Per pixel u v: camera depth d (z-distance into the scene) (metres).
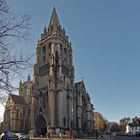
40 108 98.44
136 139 70.44
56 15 118.25
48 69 103.88
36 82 104.62
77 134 98.31
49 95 95.94
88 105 118.38
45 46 112.00
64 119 95.81
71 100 103.88
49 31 112.50
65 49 113.50
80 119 107.81
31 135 93.88
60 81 98.75
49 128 90.56
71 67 111.81
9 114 112.69
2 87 13.40
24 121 114.56
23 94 123.88
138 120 176.62
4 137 31.94
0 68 13.20
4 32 12.81
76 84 115.50
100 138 78.88
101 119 195.00
